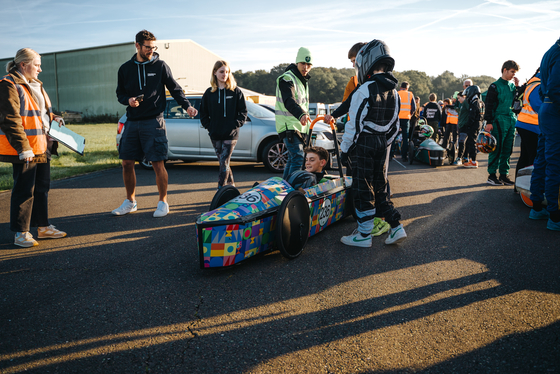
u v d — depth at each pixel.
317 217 3.56
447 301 2.41
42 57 36.47
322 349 1.94
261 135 7.88
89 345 2.02
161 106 4.55
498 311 2.28
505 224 4.05
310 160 4.05
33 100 3.53
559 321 2.15
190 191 6.14
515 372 1.74
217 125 4.89
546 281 2.66
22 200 3.57
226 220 2.73
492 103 5.91
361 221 3.38
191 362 1.86
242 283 2.74
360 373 1.75
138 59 4.36
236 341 2.03
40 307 2.44
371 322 2.19
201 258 2.76
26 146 3.38
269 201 3.12
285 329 2.13
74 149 3.92
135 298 2.54
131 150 4.58
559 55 3.50
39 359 1.91
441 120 11.60
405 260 3.12
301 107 4.45
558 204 3.73
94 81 35.22
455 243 3.49
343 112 3.99
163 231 4.06
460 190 5.89
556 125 3.63
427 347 1.94
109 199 5.64
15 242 3.62
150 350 1.96
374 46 3.16
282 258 3.21
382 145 3.26
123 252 3.44
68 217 4.67
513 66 5.72
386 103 3.15
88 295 2.60
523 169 4.79
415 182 6.65
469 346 1.94
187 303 2.46
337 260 3.14
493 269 2.89
